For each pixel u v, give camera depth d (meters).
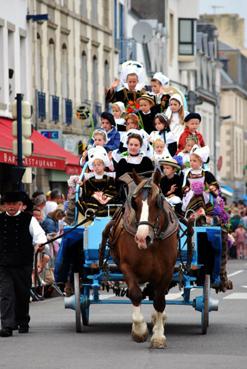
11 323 16.55
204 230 16.47
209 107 86.75
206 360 13.95
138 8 68.25
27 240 16.86
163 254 15.16
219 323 18.22
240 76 111.19
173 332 16.91
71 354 14.55
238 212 52.12
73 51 47.97
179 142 18.09
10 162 30.97
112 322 18.41
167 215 15.16
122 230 15.28
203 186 17.05
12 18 40.00
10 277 16.75
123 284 20.34
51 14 44.78
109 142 17.86
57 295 26.09
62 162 35.06
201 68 83.31
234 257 50.62
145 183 14.95
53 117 44.34
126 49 56.69
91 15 50.97
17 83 40.56
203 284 16.91
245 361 13.88
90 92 50.69
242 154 111.62
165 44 66.06
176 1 71.88
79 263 17.00
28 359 14.13
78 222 17.06
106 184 16.88
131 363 13.70
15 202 16.83
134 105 18.89
